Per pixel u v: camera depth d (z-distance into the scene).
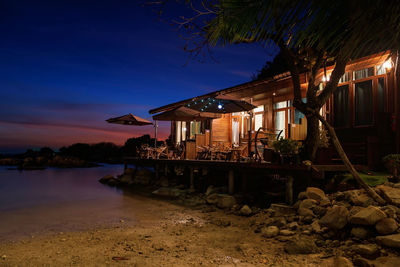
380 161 8.14
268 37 2.05
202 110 12.70
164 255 4.79
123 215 8.20
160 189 11.97
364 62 9.18
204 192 11.08
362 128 9.47
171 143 21.92
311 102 7.21
